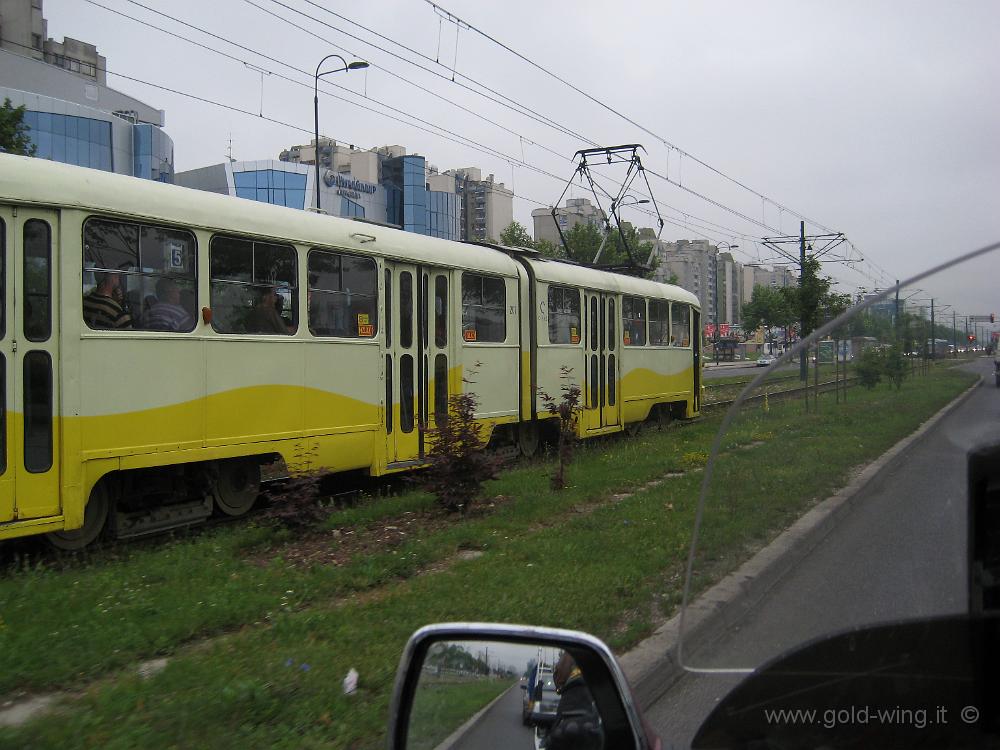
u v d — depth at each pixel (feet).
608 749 6.35
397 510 29.78
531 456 45.60
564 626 17.40
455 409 30.04
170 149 176.86
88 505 24.49
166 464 25.34
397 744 6.93
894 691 5.42
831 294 110.93
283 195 185.26
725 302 451.12
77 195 23.22
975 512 5.18
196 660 15.29
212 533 26.81
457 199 254.27
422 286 36.42
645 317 56.39
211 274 27.09
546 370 44.65
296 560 23.25
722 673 6.14
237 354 27.78
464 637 6.89
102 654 15.43
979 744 5.16
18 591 19.16
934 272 5.85
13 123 57.47
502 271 41.60
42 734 11.96
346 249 32.17
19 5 211.20
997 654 5.12
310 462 30.30
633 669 14.87
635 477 36.40
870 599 5.70
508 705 6.68
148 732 12.20
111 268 24.17
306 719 13.03
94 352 23.47
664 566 22.18
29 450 22.03
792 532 6.37
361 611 18.60
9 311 21.80
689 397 63.16
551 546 24.03
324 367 31.12
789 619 5.97
